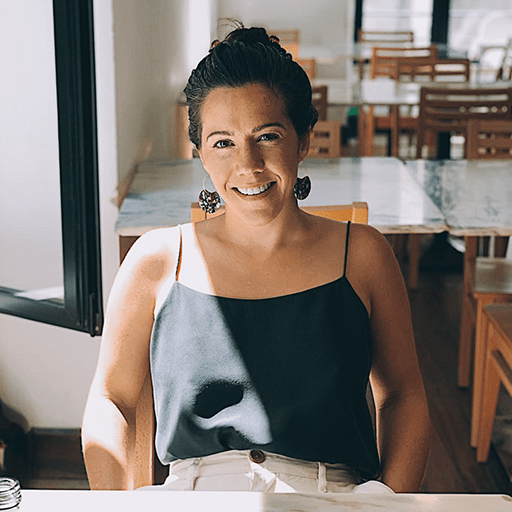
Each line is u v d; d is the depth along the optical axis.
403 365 1.47
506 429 2.82
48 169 2.45
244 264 1.35
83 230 2.21
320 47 7.65
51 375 2.63
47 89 2.37
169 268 1.40
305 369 1.32
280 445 1.31
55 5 2.07
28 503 1.05
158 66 3.47
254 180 1.27
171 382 1.36
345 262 1.38
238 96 1.25
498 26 8.27
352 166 3.16
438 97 5.13
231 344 1.33
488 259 3.03
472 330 3.19
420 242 5.02
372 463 1.38
